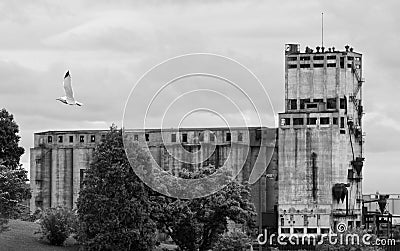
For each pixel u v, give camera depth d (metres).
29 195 163.50
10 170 159.88
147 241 150.25
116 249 148.00
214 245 161.75
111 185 149.00
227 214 161.00
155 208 157.75
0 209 151.50
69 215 165.50
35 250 156.50
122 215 148.25
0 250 152.38
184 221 158.75
